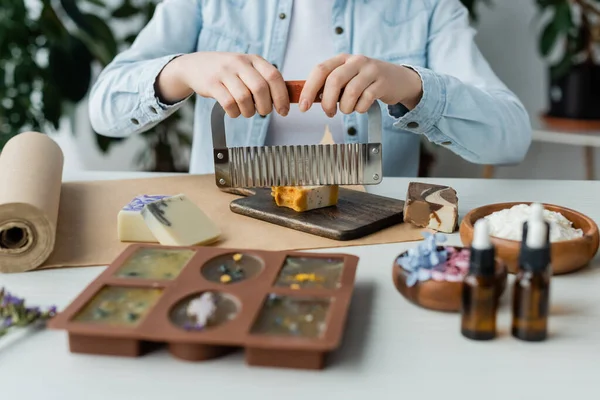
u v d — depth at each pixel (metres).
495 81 1.36
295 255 0.75
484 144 1.21
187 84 1.09
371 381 0.57
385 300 0.71
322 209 0.95
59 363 0.60
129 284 0.68
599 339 0.63
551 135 1.98
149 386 0.57
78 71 1.82
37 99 2.03
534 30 2.27
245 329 0.59
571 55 2.06
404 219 0.91
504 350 0.62
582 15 2.05
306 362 0.58
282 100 0.92
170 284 0.67
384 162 1.45
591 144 1.90
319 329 0.59
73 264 0.80
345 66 0.92
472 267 0.62
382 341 0.63
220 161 0.96
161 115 1.24
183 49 1.45
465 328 0.63
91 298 0.65
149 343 0.62
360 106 0.93
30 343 0.64
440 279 0.67
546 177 2.30
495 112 1.21
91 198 1.03
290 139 1.40
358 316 0.68
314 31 1.42
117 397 0.55
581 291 0.73
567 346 0.62
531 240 0.61
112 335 0.59
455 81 1.16
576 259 0.75
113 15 1.95
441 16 1.46
